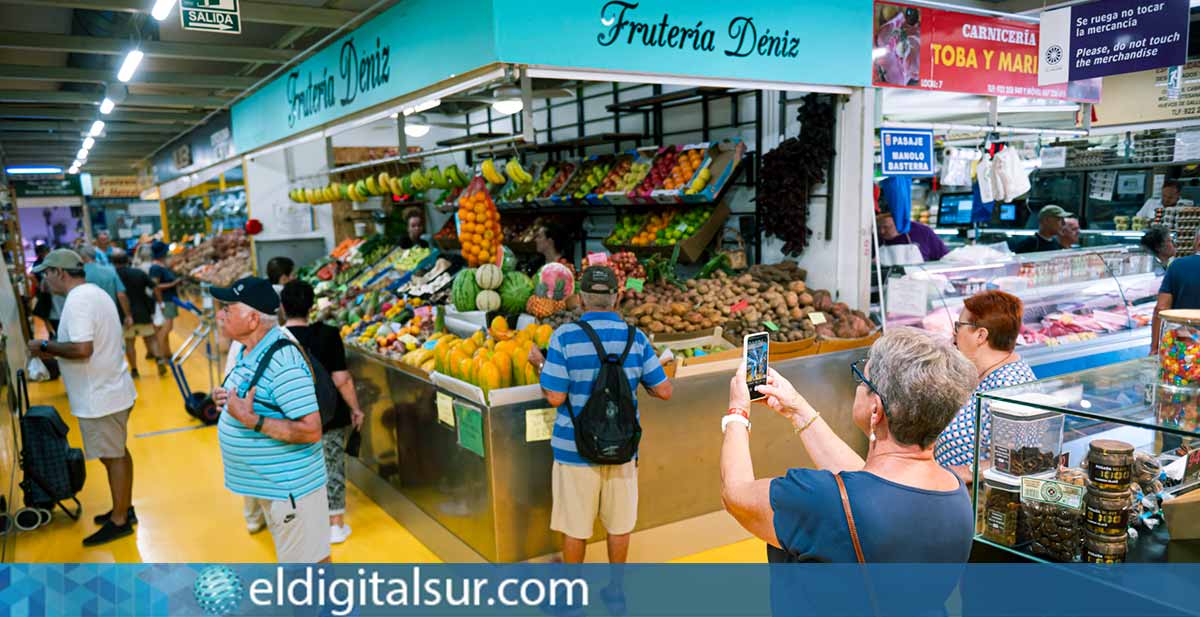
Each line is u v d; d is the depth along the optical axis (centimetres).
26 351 741
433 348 430
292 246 914
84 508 488
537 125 829
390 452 462
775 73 390
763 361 203
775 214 496
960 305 432
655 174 592
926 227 583
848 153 461
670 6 345
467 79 332
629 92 686
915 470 158
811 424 208
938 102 484
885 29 439
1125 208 744
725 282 484
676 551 399
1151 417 174
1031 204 825
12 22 545
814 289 492
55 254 433
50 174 1566
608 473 328
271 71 662
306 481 297
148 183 1434
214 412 662
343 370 413
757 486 169
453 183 621
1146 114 696
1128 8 443
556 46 312
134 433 641
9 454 414
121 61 571
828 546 152
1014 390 192
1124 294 496
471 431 359
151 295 902
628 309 449
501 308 480
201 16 411
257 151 680
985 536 188
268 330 293
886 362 157
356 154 918
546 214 778
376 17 404
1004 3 757
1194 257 422
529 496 361
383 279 679
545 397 336
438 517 406
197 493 502
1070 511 171
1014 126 584
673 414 390
